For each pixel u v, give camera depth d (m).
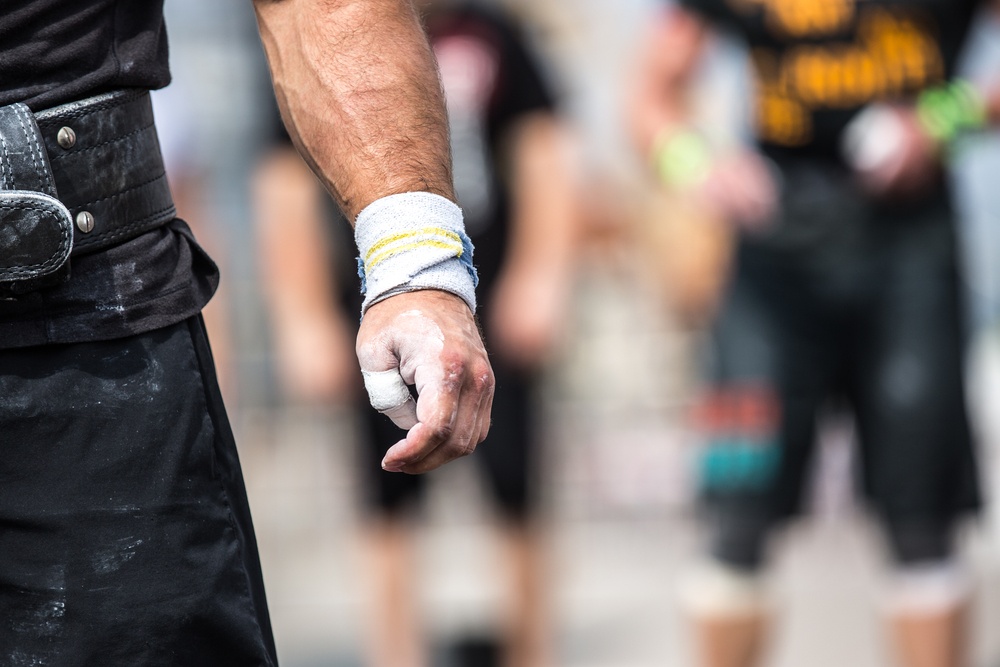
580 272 13.95
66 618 3.43
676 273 14.09
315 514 13.65
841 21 8.07
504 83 9.49
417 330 3.40
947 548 8.09
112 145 3.59
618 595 11.98
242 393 13.47
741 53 8.52
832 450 12.53
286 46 3.72
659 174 8.84
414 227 3.51
